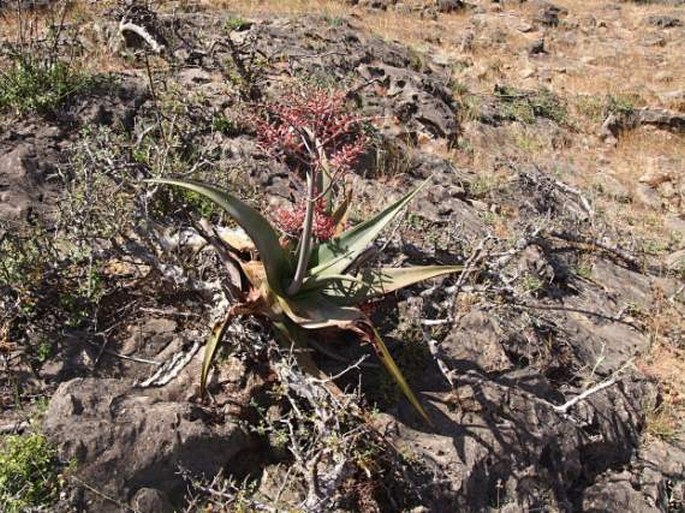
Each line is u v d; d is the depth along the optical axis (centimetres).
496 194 318
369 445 160
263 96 309
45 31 362
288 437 162
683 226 348
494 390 187
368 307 189
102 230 189
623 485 193
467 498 167
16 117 256
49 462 142
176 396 168
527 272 249
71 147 225
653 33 691
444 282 221
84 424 148
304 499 151
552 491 181
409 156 316
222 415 166
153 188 207
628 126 460
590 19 705
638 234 332
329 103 166
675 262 306
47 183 229
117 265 194
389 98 371
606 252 300
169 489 152
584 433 197
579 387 216
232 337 175
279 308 170
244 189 237
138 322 182
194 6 468
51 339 173
